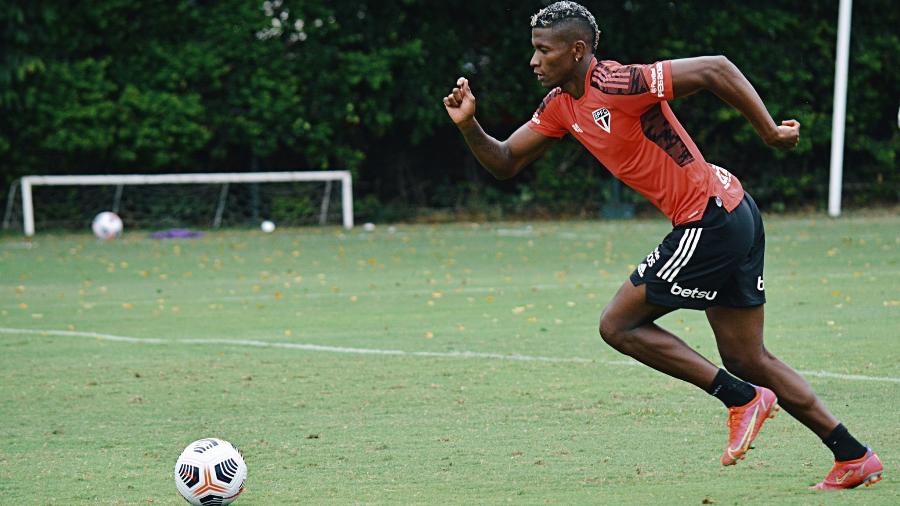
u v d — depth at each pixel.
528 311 37.88
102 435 21.25
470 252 59.56
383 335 33.22
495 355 29.52
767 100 83.44
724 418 21.91
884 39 84.81
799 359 27.95
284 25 77.50
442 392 24.84
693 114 83.56
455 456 19.19
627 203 84.19
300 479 17.83
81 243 67.69
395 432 21.12
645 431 20.88
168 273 51.66
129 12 74.69
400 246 63.69
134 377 27.11
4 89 71.62
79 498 16.94
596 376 26.44
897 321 33.94
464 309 38.59
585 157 84.19
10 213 75.25
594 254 57.56
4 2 71.12
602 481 17.38
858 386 24.58
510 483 17.34
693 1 81.81
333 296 42.75
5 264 55.94
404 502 16.33
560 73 16.39
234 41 75.94
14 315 38.41
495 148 17.97
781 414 22.06
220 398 24.56
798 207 86.56
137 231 76.12
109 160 76.88
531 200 83.88
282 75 76.81
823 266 49.94
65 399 24.61
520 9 79.56
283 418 22.52
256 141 77.06
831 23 83.88
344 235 72.00
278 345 31.64
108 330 34.91
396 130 82.56
